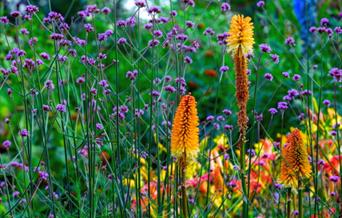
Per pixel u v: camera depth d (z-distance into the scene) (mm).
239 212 6875
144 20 9594
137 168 5367
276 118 9938
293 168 4906
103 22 11000
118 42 5945
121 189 5266
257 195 6754
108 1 9578
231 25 4777
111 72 11016
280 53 10789
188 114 4527
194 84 11438
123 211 5289
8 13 10688
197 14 12539
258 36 12156
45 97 7250
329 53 10602
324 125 7391
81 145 5566
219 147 6793
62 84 5852
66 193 5688
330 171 6781
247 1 15984
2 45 9773
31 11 5691
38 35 10547
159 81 6176
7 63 9352
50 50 10070
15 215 5945
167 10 11109
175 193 5207
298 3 11250
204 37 11688
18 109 9172
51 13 5723
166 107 6176
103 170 6148
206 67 11531
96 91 5602
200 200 6758
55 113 5738
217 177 6734
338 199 6406
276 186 5973
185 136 4527
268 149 7051
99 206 6059
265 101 10188
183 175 4699
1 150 8539
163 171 6867
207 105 10672
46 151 5289
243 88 4793
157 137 5480
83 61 5820
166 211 5609
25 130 5730
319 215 5926
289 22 11320
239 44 4758
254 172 6840
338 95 10062
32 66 5785
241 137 4883
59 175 8008
